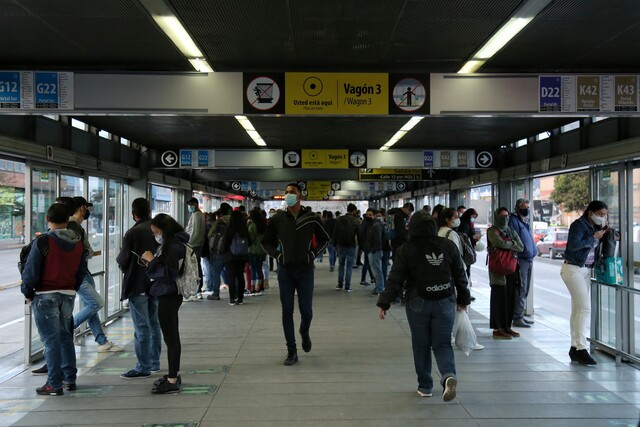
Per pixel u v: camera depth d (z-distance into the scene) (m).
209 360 5.95
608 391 4.88
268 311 9.07
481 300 10.50
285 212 5.80
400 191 24.59
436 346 4.47
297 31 4.77
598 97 5.68
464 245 6.31
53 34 4.83
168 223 4.92
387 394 4.77
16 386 5.14
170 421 4.15
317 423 4.09
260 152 11.81
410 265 4.57
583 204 20.72
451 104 5.70
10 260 21.20
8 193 11.29
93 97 5.58
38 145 6.29
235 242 9.60
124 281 5.27
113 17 4.40
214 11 4.28
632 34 4.88
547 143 9.02
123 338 7.23
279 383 5.09
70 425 4.09
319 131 9.84
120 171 9.41
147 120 8.25
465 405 4.49
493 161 11.31
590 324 6.58
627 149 6.05
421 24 4.60
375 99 5.70
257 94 5.68
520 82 5.70
